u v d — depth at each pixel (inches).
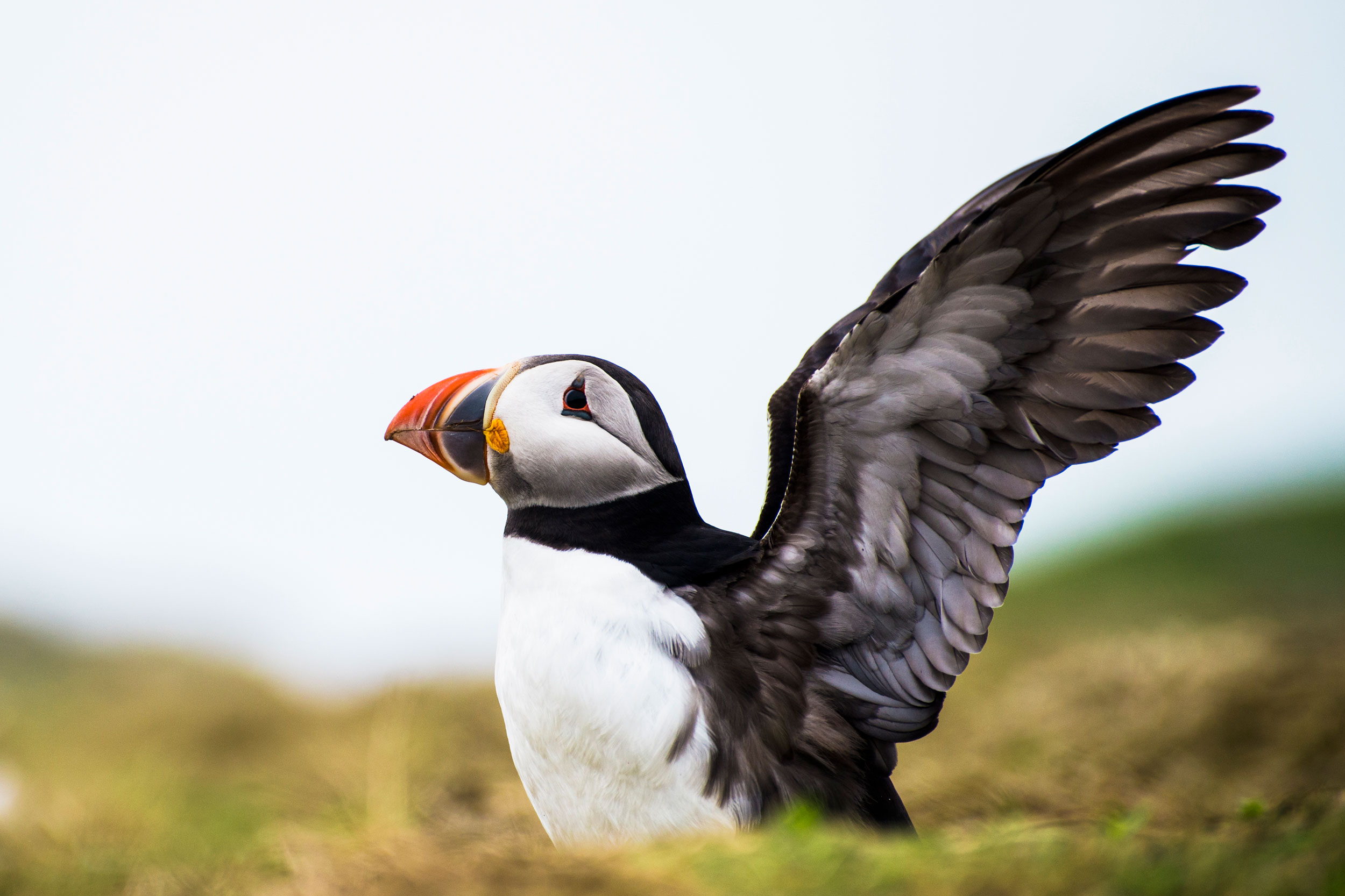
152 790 576.7
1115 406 328.8
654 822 320.8
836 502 336.2
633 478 345.4
